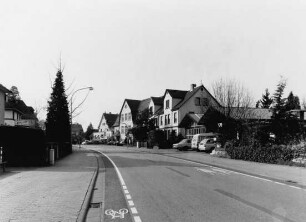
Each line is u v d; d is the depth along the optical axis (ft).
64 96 136.26
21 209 28.53
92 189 39.99
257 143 87.71
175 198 33.30
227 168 64.49
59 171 59.11
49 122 131.64
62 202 31.55
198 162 79.71
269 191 37.04
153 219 25.00
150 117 211.41
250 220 24.22
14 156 68.44
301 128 117.19
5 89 116.67
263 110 165.68
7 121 155.63
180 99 200.23
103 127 375.86
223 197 33.55
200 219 24.73
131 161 83.56
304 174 54.24
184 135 187.62
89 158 94.79
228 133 111.75
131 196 34.83
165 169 62.64
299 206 28.99
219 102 145.48
